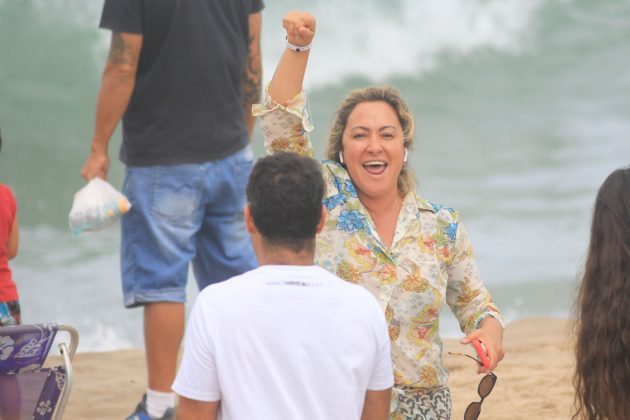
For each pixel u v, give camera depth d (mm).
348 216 12414
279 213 9812
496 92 66812
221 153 18344
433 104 65188
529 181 49594
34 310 32062
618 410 11328
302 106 12227
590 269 11562
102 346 29812
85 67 58219
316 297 9734
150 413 17688
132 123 18016
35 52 58062
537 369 21828
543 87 67375
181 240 17984
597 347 11352
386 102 12625
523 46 71750
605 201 11461
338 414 9625
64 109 56406
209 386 9664
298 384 9531
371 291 12328
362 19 68812
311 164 10039
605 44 72188
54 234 41438
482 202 46094
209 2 17906
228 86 18375
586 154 54281
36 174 49875
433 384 12469
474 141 57750
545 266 36781
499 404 19531
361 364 9766
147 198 17891
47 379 12891
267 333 9570
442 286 12500
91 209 17172
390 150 12305
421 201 12688
